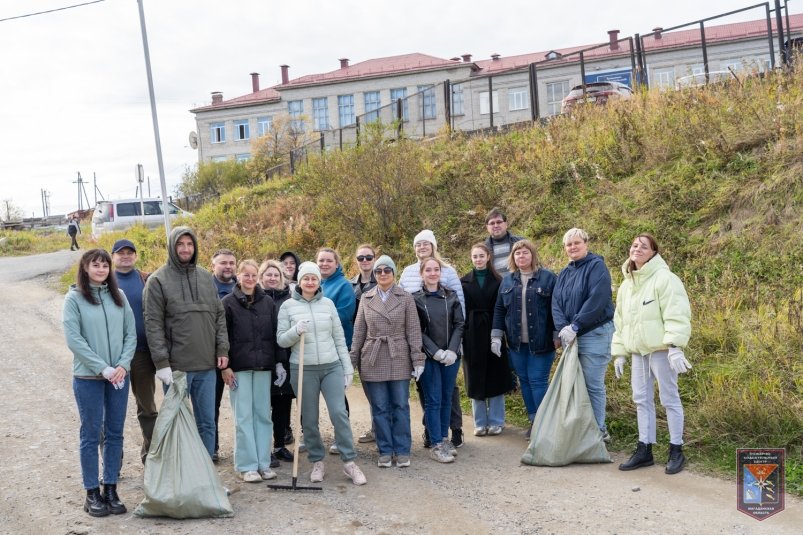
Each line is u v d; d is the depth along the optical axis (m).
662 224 9.50
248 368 5.96
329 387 5.94
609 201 10.61
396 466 6.17
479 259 6.99
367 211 13.70
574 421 5.95
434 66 47.47
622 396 6.93
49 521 5.01
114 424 5.25
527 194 11.99
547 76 17.33
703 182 9.81
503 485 5.61
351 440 5.89
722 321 7.37
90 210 61.44
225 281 6.81
